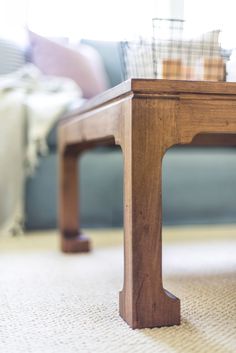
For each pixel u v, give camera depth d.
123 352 0.61
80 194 1.79
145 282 0.70
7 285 0.96
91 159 1.80
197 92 0.72
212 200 1.93
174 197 1.88
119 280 1.00
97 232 1.75
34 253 1.34
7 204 1.70
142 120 0.70
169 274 1.06
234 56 0.87
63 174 1.40
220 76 0.88
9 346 0.63
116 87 0.77
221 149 1.94
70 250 1.34
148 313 0.70
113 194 1.83
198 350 0.61
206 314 0.76
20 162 1.71
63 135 1.36
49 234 1.72
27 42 2.24
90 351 0.61
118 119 0.77
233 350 0.61
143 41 0.92
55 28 2.39
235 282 0.98
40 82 1.89
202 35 0.92
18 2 2.33
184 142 0.72
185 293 0.89
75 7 2.40
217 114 0.73
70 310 0.79
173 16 1.84
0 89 1.75
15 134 1.71
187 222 1.90
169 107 0.71
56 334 0.67
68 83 1.94
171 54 0.90
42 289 0.93
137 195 0.70
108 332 0.68
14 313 0.78
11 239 1.61
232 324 0.71
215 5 1.54
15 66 2.12
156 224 0.71
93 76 2.17
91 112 1.00
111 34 2.38
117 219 1.84
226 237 1.61
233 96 0.73
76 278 1.02
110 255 1.30
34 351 0.61
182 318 0.74
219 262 1.19
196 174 1.91
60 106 1.76
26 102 1.75
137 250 0.70
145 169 0.70
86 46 2.35
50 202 1.77
